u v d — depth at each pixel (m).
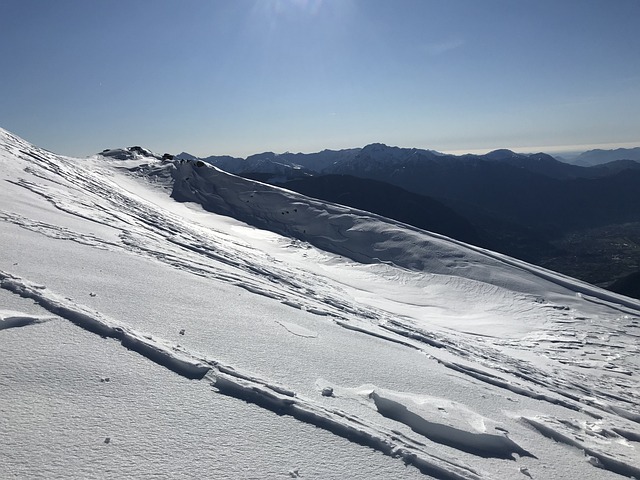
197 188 40.56
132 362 4.46
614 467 4.78
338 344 6.93
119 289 6.93
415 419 4.59
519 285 25.30
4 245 7.98
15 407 3.37
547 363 13.07
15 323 4.79
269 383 4.59
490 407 5.83
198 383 4.31
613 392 10.33
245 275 11.62
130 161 47.41
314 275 22.38
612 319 20.84
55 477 2.70
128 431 3.31
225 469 3.06
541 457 4.56
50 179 18.77
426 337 10.78
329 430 3.91
